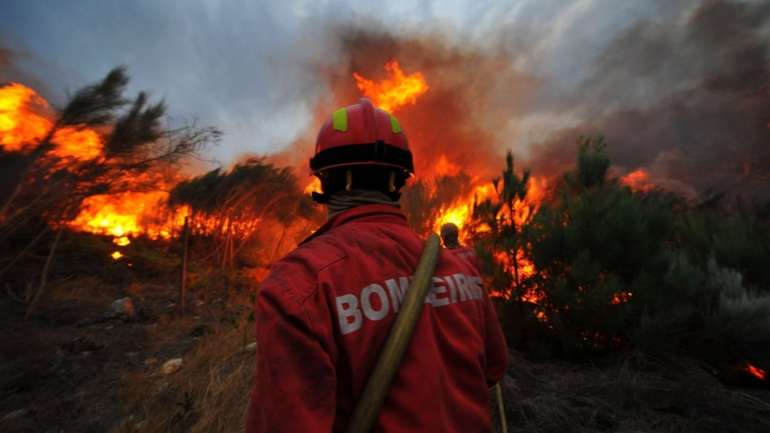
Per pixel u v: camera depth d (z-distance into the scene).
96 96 5.48
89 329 4.53
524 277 3.88
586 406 2.71
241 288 7.03
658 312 3.22
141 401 2.83
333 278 0.65
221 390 2.73
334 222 0.83
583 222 3.76
